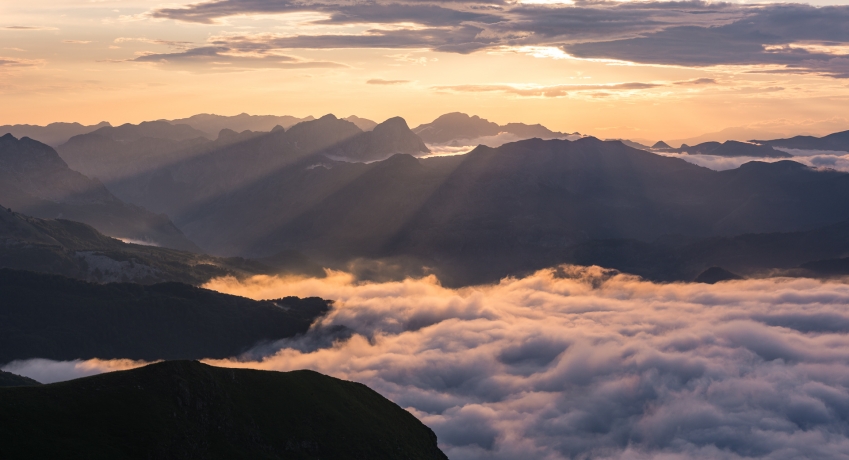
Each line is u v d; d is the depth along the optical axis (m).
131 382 139.38
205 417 143.50
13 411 123.06
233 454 140.50
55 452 120.06
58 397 130.25
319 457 152.50
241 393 156.12
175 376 144.00
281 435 151.88
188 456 133.75
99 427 128.62
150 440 130.62
